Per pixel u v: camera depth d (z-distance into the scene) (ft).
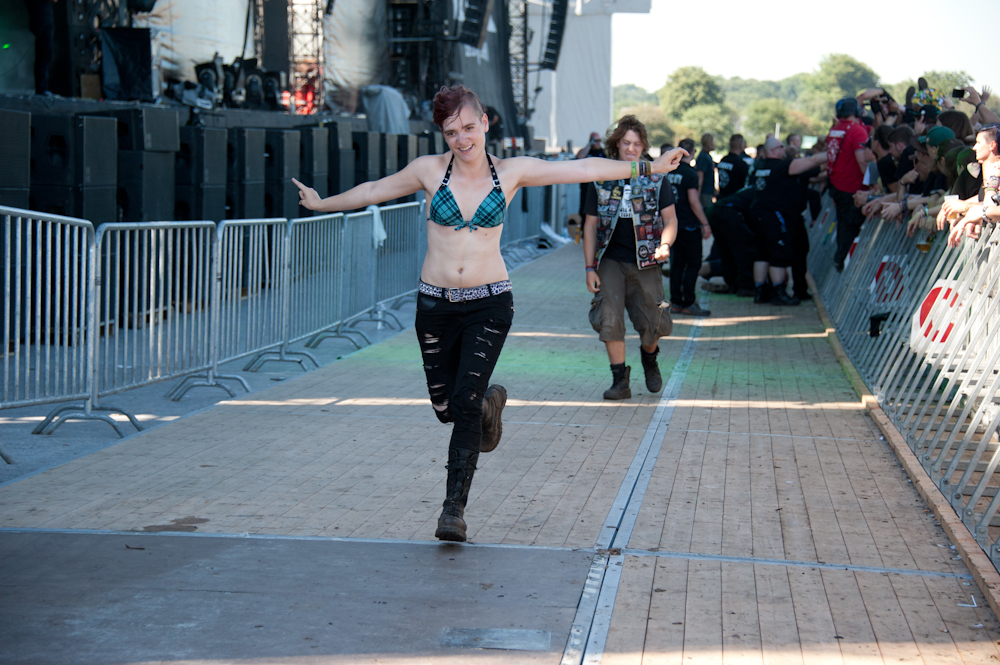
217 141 46.01
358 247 39.27
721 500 17.88
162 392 28.81
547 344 35.83
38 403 22.52
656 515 16.97
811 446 21.86
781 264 46.50
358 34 104.47
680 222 42.98
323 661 11.51
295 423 23.82
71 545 15.19
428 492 18.26
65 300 23.35
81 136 36.22
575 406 25.94
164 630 12.26
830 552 15.23
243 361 34.14
